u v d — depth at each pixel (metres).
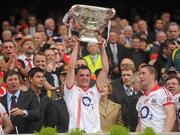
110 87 23.91
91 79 23.67
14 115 22.42
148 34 35.88
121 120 23.66
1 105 22.20
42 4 46.38
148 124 22.02
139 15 46.00
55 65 27.17
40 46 30.28
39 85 23.53
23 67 26.83
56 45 29.27
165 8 46.12
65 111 22.83
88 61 28.83
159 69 30.44
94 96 21.89
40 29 35.09
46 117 22.84
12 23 42.78
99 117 22.28
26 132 22.53
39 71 23.55
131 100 23.80
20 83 23.62
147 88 22.17
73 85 21.70
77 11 21.22
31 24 37.31
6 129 22.20
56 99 23.08
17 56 27.36
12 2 46.53
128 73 24.80
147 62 32.84
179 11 46.00
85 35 21.53
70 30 21.48
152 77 22.11
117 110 23.56
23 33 35.69
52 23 35.47
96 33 21.58
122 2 46.72
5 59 26.64
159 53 30.58
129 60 27.53
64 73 25.14
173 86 23.33
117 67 32.09
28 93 23.08
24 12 44.59
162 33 33.41
